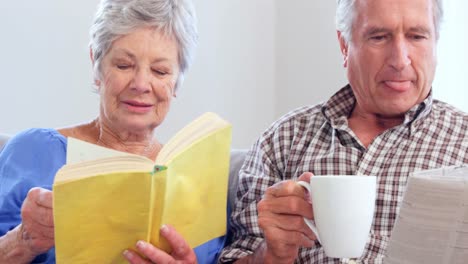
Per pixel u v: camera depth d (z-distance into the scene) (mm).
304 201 1272
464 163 1517
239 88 3145
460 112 1624
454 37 2455
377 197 1526
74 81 2684
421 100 1590
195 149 1228
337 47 2969
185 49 1633
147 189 1115
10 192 1536
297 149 1684
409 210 899
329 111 1699
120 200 1118
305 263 1574
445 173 921
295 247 1342
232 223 1689
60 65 2650
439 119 1597
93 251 1151
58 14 2641
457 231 866
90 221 1120
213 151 1276
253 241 1619
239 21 3137
